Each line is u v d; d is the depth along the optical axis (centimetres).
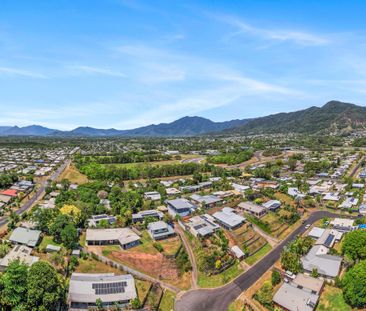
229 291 9575
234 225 13112
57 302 7981
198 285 9875
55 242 11344
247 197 16988
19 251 10131
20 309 7169
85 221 13312
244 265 11031
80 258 10394
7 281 7431
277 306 8688
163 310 8638
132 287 8838
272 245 12531
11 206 15638
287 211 15312
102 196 17162
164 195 17850
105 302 8288
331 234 12812
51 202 15950
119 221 13475
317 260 10494
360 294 8131
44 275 7575
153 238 12169
